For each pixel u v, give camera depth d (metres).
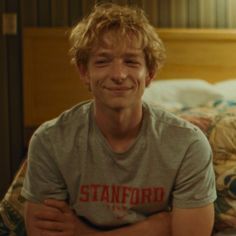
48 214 1.28
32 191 1.31
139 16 1.23
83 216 1.30
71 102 2.58
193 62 2.57
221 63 2.58
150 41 1.22
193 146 1.26
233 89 2.39
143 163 1.25
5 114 2.58
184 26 2.57
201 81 2.47
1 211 1.50
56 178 1.30
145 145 1.25
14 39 2.52
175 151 1.25
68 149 1.27
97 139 1.27
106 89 1.18
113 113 1.21
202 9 2.56
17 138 2.61
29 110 2.57
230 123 1.69
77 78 2.56
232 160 1.61
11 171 2.62
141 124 1.28
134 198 1.25
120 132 1.25
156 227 1.27
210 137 1.66
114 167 1.25
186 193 1.25
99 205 1.27
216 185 1.52
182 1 2.55
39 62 2.54
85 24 1.24
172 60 2.55
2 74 2.54
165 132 1.27
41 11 2.52
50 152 1.28
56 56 2.54
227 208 1.48
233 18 2.58
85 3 2.52
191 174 1.25
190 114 1.85
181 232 1.25
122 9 1.23
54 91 2.57
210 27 2.58
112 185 1.26
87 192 1.27
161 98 2.31
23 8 2.50
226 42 2.56
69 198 1.32
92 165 1.26
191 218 1.24
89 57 1.21
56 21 2.53
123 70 1.17
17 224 1.49
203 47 2.56
